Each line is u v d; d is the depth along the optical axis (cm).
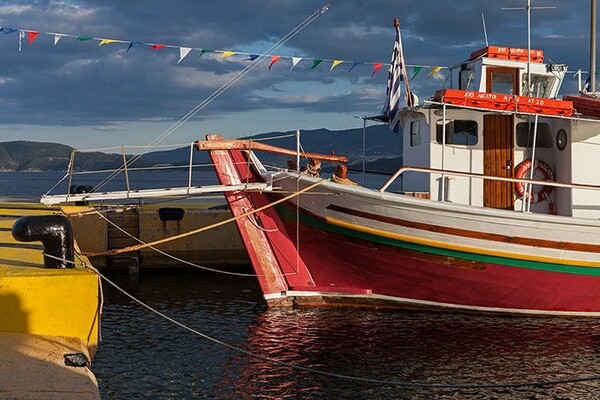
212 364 1002
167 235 1800
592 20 1438
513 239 1219
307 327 1204
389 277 1291
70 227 704
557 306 1291
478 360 1027
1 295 621
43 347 580
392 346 1094
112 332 1188
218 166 1284
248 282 1675
